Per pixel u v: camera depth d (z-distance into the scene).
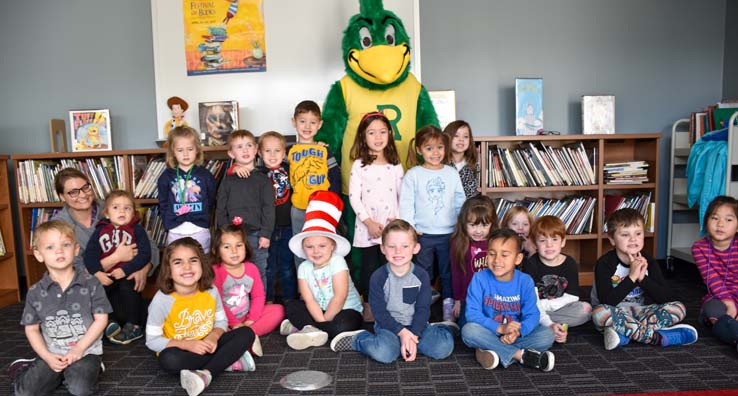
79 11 3.17
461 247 2.22
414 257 2.46
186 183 2.40
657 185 2.93
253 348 1.88
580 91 3.23
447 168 2.42
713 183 2.65
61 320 1.65
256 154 2.77
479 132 3.21
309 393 1.60
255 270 2.21
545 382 1.64
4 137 3.24
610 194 3.27
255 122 3.14
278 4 3.09
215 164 2.86
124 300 2.24
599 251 2.95
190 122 3.14
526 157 2.94
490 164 2.94
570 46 3.21
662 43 3.25
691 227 3.32
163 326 1.80
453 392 1.58
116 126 3.20
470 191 2.58
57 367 1.58
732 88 3.21
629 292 2.03
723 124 2.92
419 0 3.12
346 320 2.07
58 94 3.21
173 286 1.81
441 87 3.18
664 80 3.27
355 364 1.84
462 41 3.17
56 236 1.60
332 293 2.12
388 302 1.98
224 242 2.09
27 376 1.58
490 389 1.60
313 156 2.52
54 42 3.19
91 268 2.22
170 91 3.13
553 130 3.23
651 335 1.93
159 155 2.99
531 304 1.87
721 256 2.08
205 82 3.13
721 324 1.93
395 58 2.53
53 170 2.91
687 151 3.10
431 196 2.36
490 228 2.20
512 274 1.92
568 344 2.00
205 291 1.85
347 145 2.68
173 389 1.68
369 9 2.64
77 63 3.19
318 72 3.12
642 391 1.55
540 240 2.10
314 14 3.09
